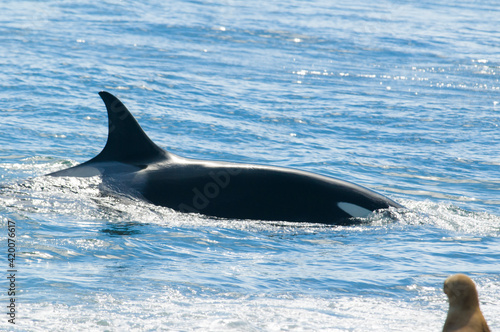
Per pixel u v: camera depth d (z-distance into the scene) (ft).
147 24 463.83
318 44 433.07
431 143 204.23
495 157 189.16
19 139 180.75
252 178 125.39
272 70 334.03
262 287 84.48
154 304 74.69
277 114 234.17
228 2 627.46
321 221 121.49
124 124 129.39
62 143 180.55
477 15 631.15
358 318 74.02
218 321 69.05
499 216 132.36
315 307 77.20
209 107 238.68
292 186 125.08
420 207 134.62
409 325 72.54
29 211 113.91
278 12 575.38
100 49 356.18
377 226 120.26
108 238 102.99
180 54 360.69
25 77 263.90
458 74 358.02
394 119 236.84
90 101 234.38
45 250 94.73
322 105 255.50
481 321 43.27
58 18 465.88
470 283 43.86
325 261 98.63
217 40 422.41
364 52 413.59
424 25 546.26
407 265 97.60
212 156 178.40
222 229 113.70
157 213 118.52
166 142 190.29
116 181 125.18
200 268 91.81
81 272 85.97
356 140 204.74
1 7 497.87
